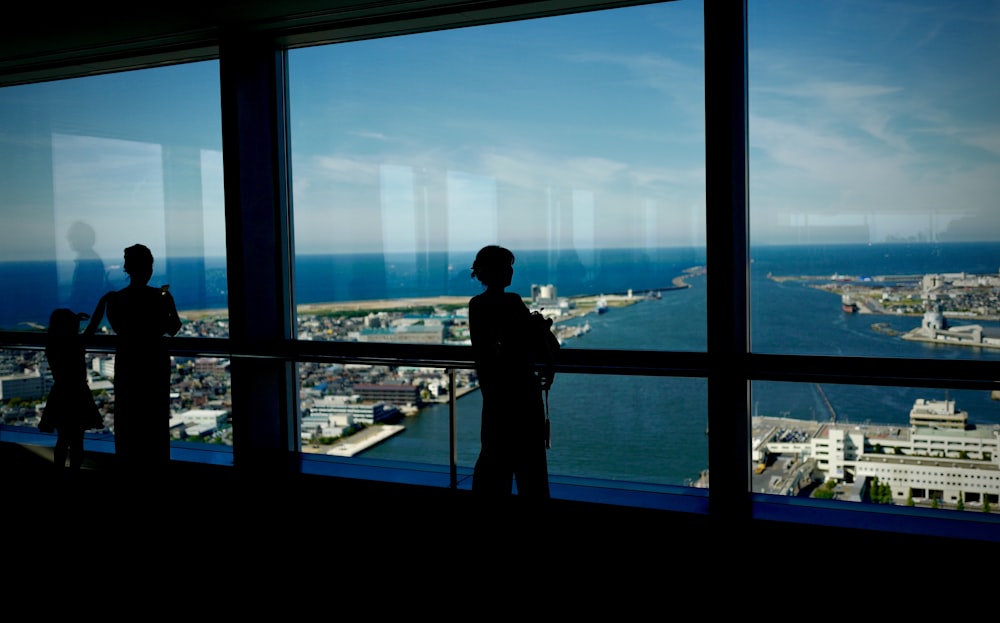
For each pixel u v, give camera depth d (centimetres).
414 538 430
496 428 368
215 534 447
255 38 527
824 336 398
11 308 666
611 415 442
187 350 547
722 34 393
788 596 345
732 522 384
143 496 489
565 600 349
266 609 346
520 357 371
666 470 431
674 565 381
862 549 358
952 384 351
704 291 427
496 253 374
